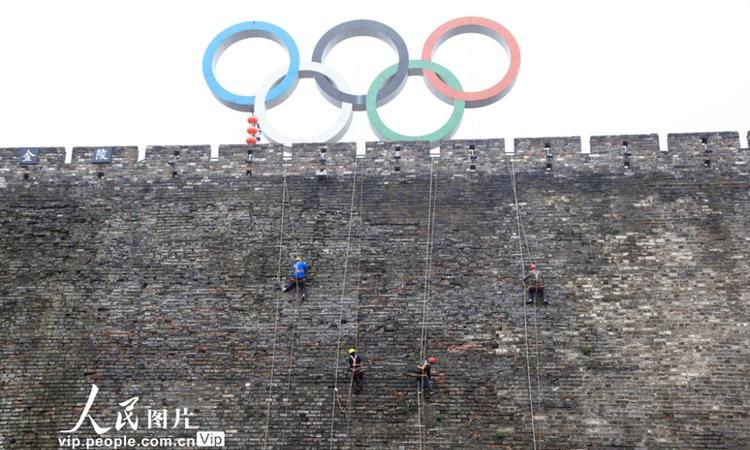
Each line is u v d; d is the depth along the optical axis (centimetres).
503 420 2756
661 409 2738
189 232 3177
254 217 3197
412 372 2850
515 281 3005
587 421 2734
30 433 2817
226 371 2897
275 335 2955
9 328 3005
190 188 3266
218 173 3291
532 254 3052
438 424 2762
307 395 2839
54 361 2939
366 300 3003
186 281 3073
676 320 2884
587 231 3083
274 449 2755
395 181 3238
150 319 3005
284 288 3027
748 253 2994
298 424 2791
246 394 2852
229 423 2806
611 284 2970
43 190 3291
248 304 3019
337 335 2944
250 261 3106
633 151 3228
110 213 3231
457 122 3341
